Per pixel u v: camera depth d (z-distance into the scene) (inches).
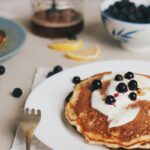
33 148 22.3
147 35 29.7
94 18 37.4
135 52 31.8
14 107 25.6
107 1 32.6
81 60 30.9
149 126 22.2
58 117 23.4
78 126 22.6
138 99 23.0
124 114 22.3
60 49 32.0
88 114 22.9
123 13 30.4
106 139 21.9
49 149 22.2
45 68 29.1
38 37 33.9
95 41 33.4
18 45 29.9
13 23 32.6
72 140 22.0
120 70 27.2
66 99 24.5
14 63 30.1
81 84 25.0
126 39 30.4
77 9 34.7
